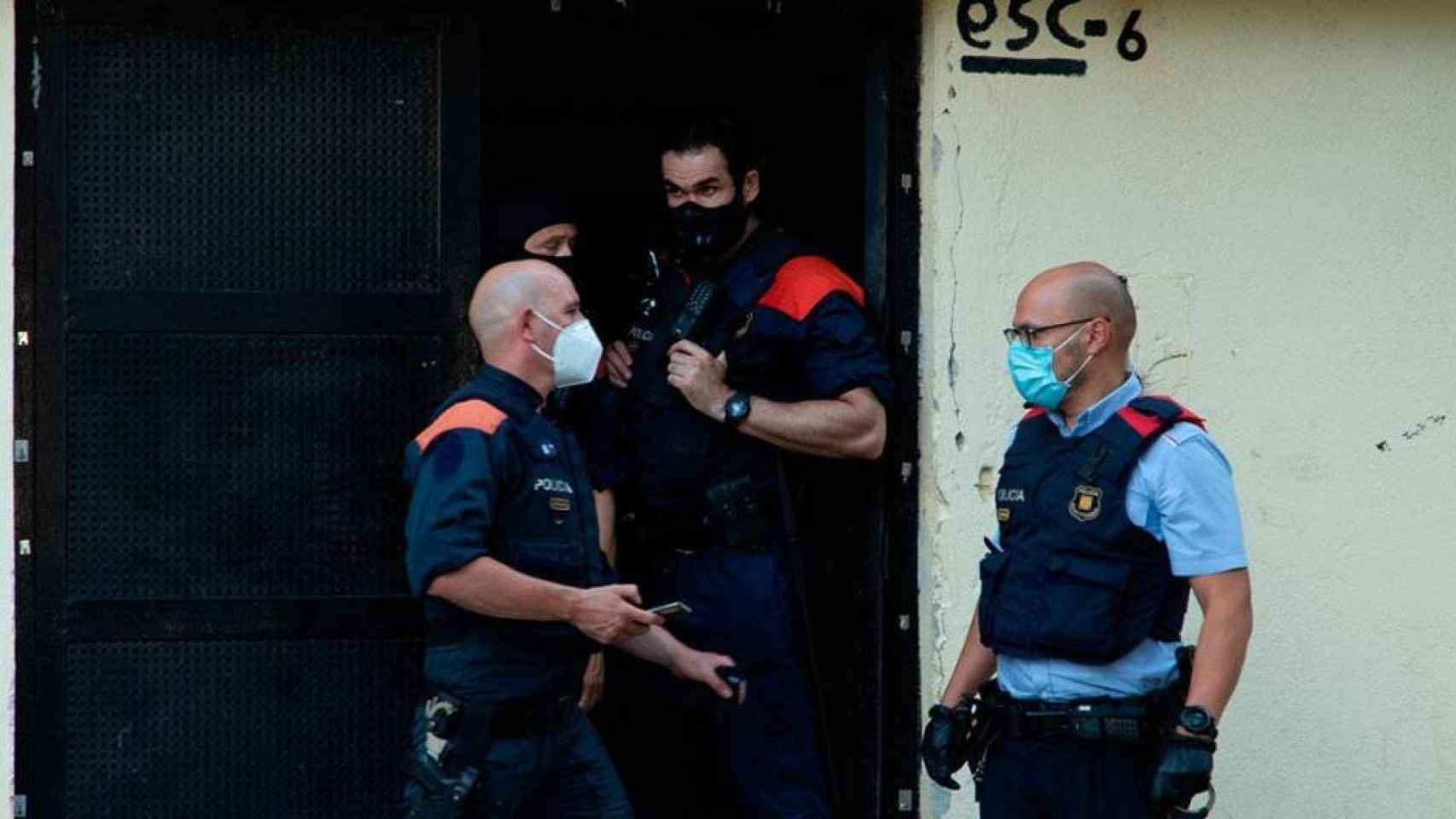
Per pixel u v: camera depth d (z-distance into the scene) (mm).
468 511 17484
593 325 26328
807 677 21109
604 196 26500
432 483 17609
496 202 21188
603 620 17688
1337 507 21844
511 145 26656
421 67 20500
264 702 20250
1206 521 17172
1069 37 21328
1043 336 17609
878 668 21406
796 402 20969
